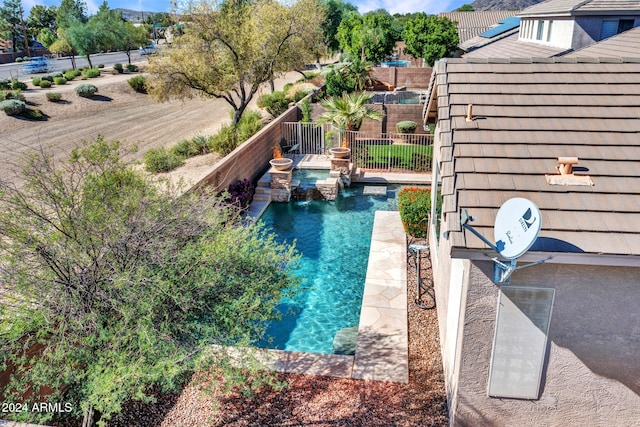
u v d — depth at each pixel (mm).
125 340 6195
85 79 47906
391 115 29656
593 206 6188
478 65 9055
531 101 7980
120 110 38438
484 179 6660
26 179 7004
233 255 7484
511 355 6613
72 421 7609
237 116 27719
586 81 8352
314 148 26266
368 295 11438
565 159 6551
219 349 6859
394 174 22469
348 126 24891
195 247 7246
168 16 24609
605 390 6684
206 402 8047
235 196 17609
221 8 25031
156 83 24578
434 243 12047
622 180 6527
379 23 50781
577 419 6922
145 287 6551
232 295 7176
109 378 5707
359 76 36656
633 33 17234
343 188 21516
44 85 40688
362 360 9047
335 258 14750
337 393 8180
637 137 7152
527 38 26469
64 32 57656
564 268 6109
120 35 59062
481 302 6398
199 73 24828
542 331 6445
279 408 7852
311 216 18406
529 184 6539
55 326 6805
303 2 28328
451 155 7074
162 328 6340
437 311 10531
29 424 6754
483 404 6988
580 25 20344
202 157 23141
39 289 6246
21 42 96875
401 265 12883
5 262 6516
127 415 7793
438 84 8695
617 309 6234
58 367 6641
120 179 7621
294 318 11555
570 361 6586
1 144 26188
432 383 8422
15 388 7055
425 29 44625
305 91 36688
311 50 31922
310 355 9336
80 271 6723
